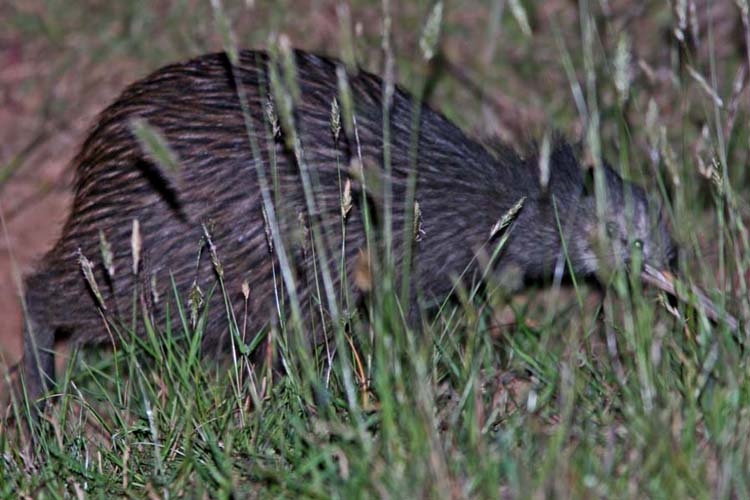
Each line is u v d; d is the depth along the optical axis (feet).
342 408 30.66
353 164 30.48
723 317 30.19
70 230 35.58
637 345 29.73
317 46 49.85
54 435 32.37
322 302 34.50
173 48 50.93
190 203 34.01
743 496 25.61
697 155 36.58
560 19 50.11
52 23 52.60
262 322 34.71
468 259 35.70
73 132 49.39
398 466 26.94
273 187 33.83
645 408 28.22
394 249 34.65
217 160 34.09
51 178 48.47
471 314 31.63
